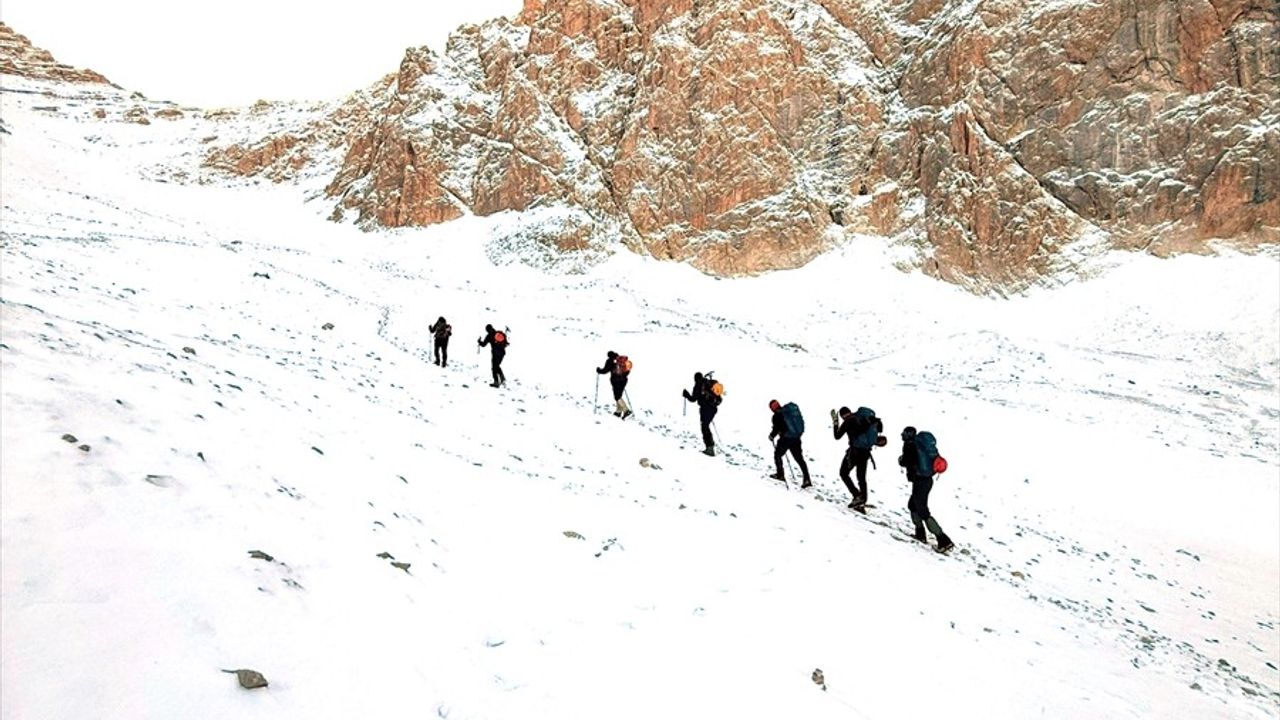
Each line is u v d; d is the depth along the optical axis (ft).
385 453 27.50
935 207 180.34
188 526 14.12
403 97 263.90
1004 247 166.09
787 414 47.85
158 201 224.94
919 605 26.99
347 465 23.43
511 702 13.39
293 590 13.78
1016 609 31.99
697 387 53.11
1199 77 158.71
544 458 38.81
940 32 202.28
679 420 71.05
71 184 202.18
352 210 246.47
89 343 25.14
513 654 15.28
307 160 315.78
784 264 188.65
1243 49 154.30
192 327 50.90
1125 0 168.76
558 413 55.93
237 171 309.63
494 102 254.88
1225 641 38.60
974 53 187.32
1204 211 148.05
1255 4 155.53
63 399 17.24
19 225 109.40
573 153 222.48
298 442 23.36
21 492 12.64
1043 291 156.66
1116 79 167.53
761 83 212.43
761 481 46.11
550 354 97.66
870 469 65.00
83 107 396.37
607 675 15.57
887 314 159.33
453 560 19.15
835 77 215.10
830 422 79.71
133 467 15.38
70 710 9.03
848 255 184.75
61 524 12.34
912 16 218.79
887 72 214.28
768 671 17.71
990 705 19.60
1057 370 111.86
